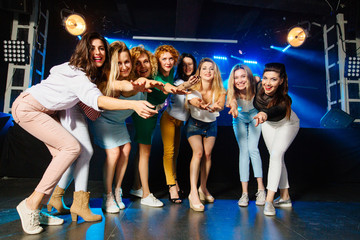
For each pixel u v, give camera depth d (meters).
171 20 6.57
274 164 1.92
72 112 1.58
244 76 2.19
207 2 5.69
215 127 2.20
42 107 1.41
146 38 6.36
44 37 4.20
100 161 2.99
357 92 4.28
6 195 2.20
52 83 1.40
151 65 2.04
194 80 1.70
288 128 2.00
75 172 1.56
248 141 2.29
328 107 4.69
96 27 5.58
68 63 1.47
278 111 1.89
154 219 1.65
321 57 6.59
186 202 2.18
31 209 1.34
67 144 1.41
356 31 4.34
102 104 1.29
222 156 3.11
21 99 1.41
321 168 3.21
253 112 2.24
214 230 1.46
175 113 2.18
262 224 1.59
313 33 5.32
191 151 3.02
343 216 1.80
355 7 4.21
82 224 1.50
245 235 1.39
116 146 1.81
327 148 3.24
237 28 6.83
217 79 2.12
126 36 6.23
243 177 2.20
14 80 3.70
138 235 1.35
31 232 1.32
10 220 1.54
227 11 6.04
